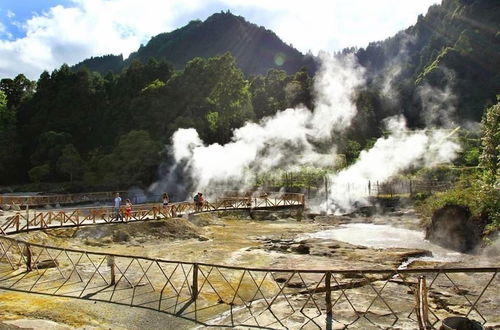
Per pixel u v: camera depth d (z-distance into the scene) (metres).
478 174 31.77
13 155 77.62
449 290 15.14
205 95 80.44
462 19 132.75
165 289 15.34
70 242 24.52
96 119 87.75
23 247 21.30
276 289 15.72
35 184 66.19
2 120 83.62
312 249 23.48
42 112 88.88
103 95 91.69
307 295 14.79
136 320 12.40
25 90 101.75
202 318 12.65
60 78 95.69
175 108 78.69
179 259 21.14
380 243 26.89
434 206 30.14
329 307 12.70
